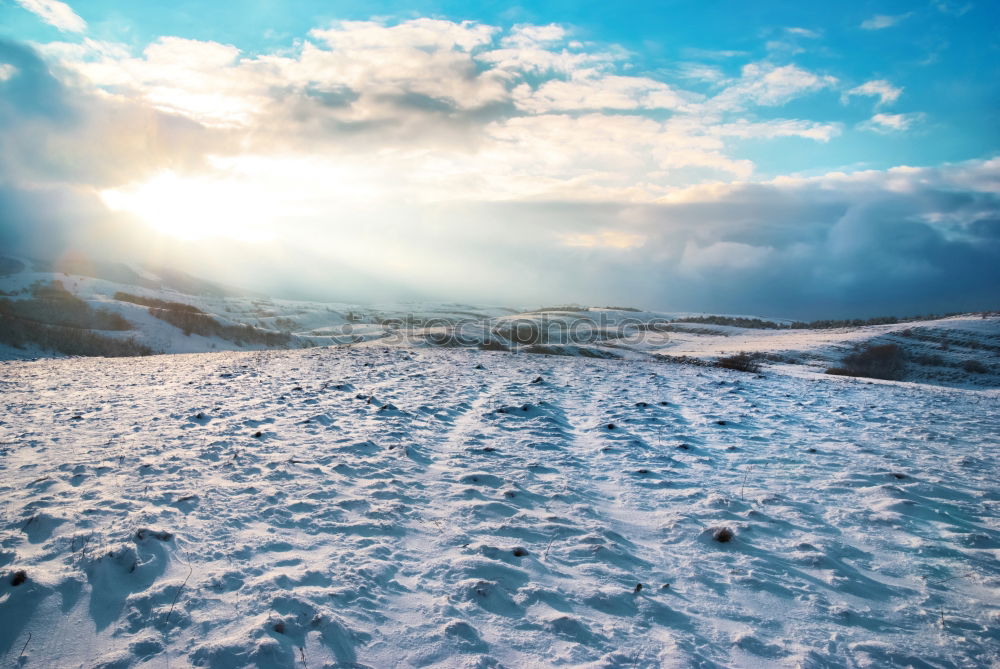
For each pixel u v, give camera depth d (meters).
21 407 11.27
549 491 7.19
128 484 6.45
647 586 4.93
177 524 5.38
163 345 57.12
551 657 3.86
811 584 5.05
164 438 8.66
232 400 12.03
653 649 4.00
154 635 3.75
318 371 17.12
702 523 6.31
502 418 11.32
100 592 4.18
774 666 3.88
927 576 5.21
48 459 7.45
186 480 6.71
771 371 24.00
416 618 4.24
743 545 5.79
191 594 4.23
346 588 4.50
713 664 3.86
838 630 4.35
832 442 10.16
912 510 6.76
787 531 6.17
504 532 5.84
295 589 4.39
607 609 4.52
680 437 10.20
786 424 11.67
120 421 9.91
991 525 6.40
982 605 4.72
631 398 13.96
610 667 3.76
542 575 5.01
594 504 6.88
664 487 7.53
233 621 3.95
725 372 21.14
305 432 9.42
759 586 4.96
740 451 9.43
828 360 45.03
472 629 4.12
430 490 7.04
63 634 3.72
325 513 6.03
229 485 6.64
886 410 13.67
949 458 9.16
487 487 7.25
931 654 4.07
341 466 7.62
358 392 13.30
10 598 3.91
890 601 4.81
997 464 8.82
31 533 5.04
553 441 9.70
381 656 3.77
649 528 6.23
